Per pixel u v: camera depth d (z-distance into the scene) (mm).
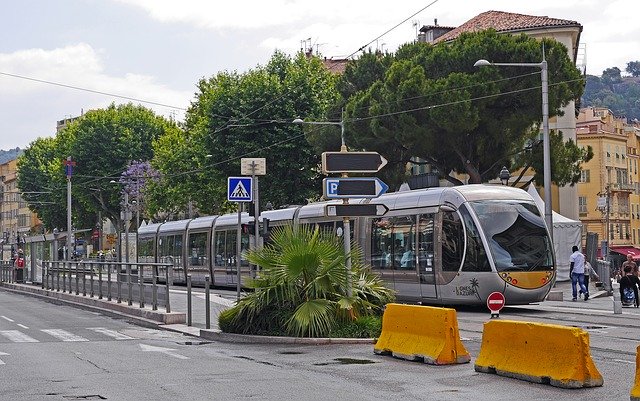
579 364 11469
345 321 18406
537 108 42438
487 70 41812
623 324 21188
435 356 14344
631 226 106250
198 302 30172
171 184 71875
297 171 56188
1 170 176875
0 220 175875
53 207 99750
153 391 12109
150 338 20500
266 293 18703
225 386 12477
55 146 99500
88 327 23891
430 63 44031
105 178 82250
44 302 37250
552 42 42969
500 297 22375
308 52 88750
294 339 18016
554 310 26547
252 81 56781
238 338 18906
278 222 37125
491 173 44688
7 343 19594
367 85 51406
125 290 28219
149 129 84062
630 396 10219
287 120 55750
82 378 13594
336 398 11242
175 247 50250
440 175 49844
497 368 12844
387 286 21062
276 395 11586
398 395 11383
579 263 32594
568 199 59750
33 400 11469
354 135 46156
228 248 43375
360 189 18344
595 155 99500
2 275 56500
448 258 25938
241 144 55719
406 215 27922
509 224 25609
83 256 89750
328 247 18672
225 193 58844
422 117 42938
